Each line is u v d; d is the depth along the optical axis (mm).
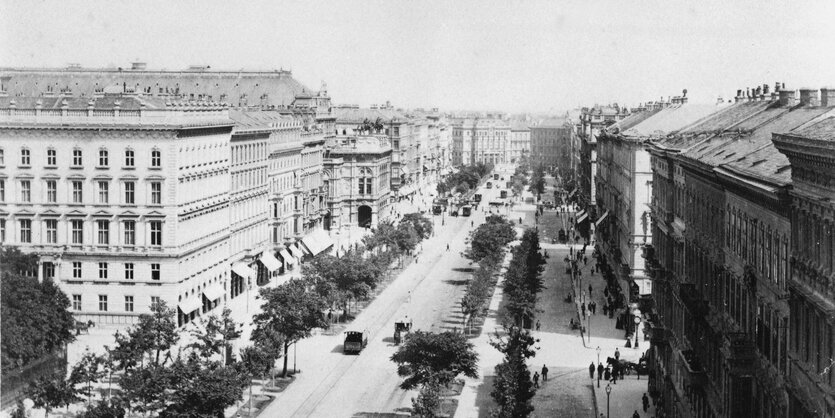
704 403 89750
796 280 57625
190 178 155875
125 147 147875
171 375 94250
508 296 168625
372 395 118625
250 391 110250
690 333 98438
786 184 60250
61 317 111000
